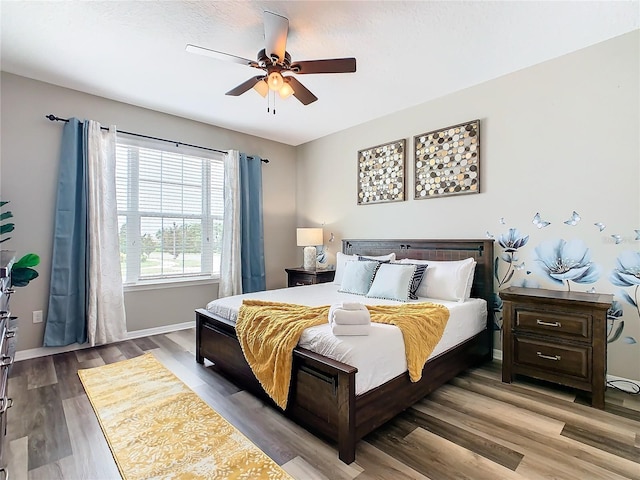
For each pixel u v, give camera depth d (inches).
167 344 136.0
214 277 171.8
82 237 129.0
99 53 103.9
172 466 62.9
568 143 104.6
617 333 96.3
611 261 97.2
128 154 145.2
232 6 82.1
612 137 96.8
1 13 84.0
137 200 147.9
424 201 141.7
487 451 67.6
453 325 98.8
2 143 116.2
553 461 64.6
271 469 62.2
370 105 144.1
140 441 70.6
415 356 80.0
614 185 96.7
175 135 156.9
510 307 100.7
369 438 72.2
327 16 85.2
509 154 117.0
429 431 74.8
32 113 121.3
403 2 80.0
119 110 140.8
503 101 118.1
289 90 95.8
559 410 84.0
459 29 90.7
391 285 115.2
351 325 73.9
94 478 60.1
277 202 199.2
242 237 178.1
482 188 123.9
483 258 120.5
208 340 111.7
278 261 199.6
